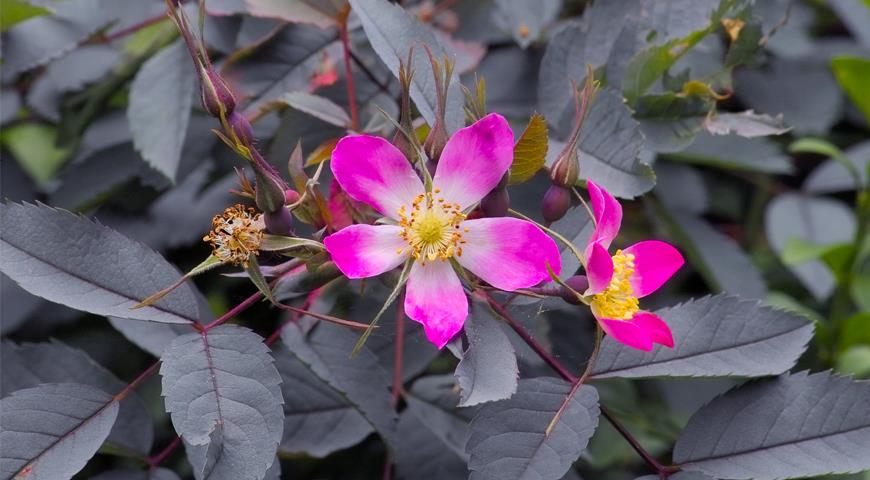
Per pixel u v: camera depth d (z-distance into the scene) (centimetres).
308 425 36
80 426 31
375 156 31
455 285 31
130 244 31
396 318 34
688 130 36
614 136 34
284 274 31
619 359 32
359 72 38
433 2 40
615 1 37
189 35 31
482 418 31
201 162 39
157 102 37
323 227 31
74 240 31
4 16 39
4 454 31
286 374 36
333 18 36
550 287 31
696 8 37
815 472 31
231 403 30
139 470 34
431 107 32
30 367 34
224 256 30
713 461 32
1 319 39
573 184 31
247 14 38
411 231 31
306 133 36
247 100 37
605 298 31
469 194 31
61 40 40
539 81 37
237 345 31
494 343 31
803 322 32
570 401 31
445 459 37
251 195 31
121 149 40
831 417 32
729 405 32
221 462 30
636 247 32
